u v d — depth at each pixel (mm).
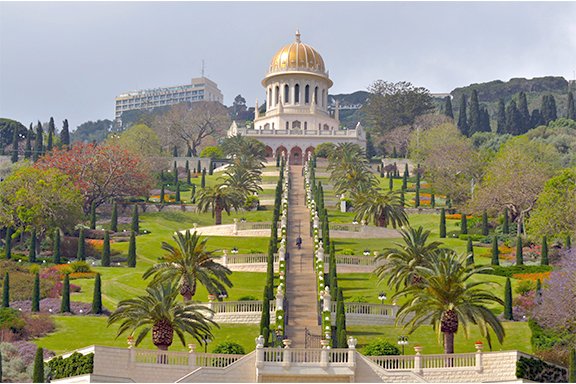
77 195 133625
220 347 72562
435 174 166125
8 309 85062
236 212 148250
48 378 67812
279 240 115875
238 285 100062
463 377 69062
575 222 118375
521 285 96250
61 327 84562
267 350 69625
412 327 73500
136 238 132250
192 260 89312
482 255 117625
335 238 122500
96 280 90938
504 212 136250
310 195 144375
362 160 172250
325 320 79688
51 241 126875
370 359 69688
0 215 126438
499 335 72000
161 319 72438
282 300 84000
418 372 69250
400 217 125625
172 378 68250
